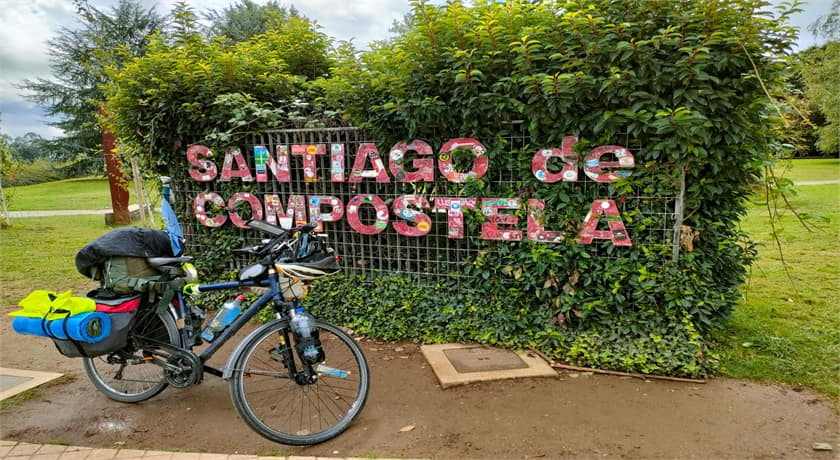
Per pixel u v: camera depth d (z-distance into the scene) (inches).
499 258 154.1
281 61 199.2
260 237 188.7
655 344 135.2
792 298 192.4
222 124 184.4
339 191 175.5
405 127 156.0
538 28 134.4
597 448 100.5
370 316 167.0
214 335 117.3
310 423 111.7
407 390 127.4
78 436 108.7
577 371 135.7
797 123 159.6
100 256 115.0
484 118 146.4
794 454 97.4
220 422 114.0
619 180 135.0
